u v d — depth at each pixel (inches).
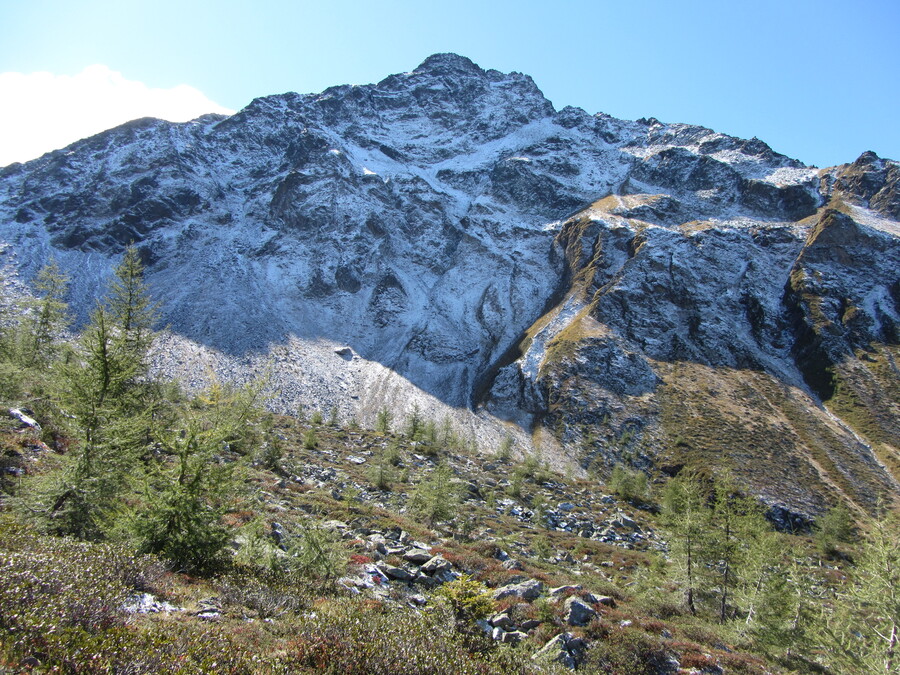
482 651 506.0
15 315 1397.6
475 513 1825.8
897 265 7111.2
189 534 553.0
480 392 6225.4
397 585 717.9
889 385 5374.0
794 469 4234.7
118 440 637.9
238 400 686.5
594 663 630.5
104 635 311.9
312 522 708.7
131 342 1134.4
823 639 821.9
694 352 6220.5
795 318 6688.0
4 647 267.3
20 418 932.0
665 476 4269.2
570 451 4756.4
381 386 6215.6
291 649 383.2
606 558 1577.3
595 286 7657.5
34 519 563.8
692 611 1136.2
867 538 839.7
